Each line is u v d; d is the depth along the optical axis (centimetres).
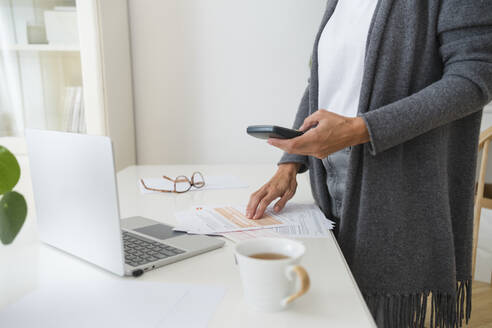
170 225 72
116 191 47
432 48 69
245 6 184
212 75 191
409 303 73
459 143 75
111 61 167
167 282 49
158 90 193
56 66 166
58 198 56
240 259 41
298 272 38
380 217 71
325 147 64
